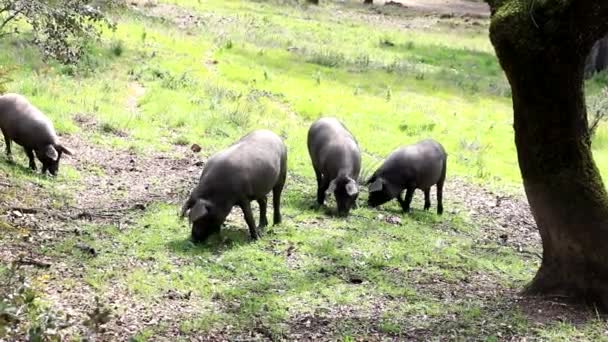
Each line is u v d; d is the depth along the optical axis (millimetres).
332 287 8383
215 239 9562
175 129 15258
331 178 11398
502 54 7723
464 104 21484
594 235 7797
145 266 8383
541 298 8188
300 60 23484
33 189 10625
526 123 7848
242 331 6984
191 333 6816
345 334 7062
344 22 33750
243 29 26469
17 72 16328
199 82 18531
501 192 14086
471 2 47031
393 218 11578
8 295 5867
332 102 19172
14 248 8289
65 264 8086
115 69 18312
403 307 7938
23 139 11453
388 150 15859
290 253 9391
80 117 14773
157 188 11648
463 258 10000
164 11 27578
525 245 11234
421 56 27516
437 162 12016
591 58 28766
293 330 7105
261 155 9773
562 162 7812
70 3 12102
